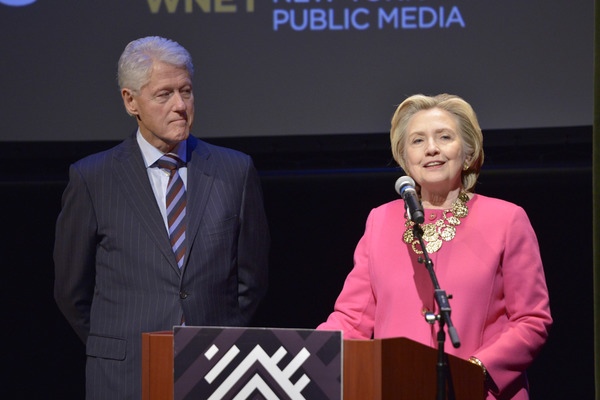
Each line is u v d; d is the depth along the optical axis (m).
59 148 17.06
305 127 15.35
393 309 6.84
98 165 8.02
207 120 15.49
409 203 6.07
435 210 7.06
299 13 15.26
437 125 6.90
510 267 6.73
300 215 17.31
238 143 16.62
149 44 7.80
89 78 15.51
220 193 8.05
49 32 15.48
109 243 7.78
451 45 14.95
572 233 16.41
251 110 15.44
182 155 8.13
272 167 17.72
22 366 16.41
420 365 5.44
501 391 6.32
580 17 14.73
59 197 17.62
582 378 15.23
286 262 17.11
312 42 15.25
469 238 6.84
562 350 15.47
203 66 15.40
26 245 17.33
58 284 8.09
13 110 15.63
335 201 17.33
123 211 7.79
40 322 16.77
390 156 17.58
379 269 7.05
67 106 15.56
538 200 16.66
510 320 6.72
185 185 8.05
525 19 14.80
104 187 7.88
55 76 15.54
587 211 16.53
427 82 15.04
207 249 7.80
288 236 17.22
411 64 15.06
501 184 16.84
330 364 5.21
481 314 6.65
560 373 15.28
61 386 16.25
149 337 5.65
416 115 7.03
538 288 6.66
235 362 5.39
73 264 7.98
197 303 7.65
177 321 7.54
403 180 6.40
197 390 5.43
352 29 15.16
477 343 6.61
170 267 7.66
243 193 8.23
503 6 14.83
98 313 7.79
